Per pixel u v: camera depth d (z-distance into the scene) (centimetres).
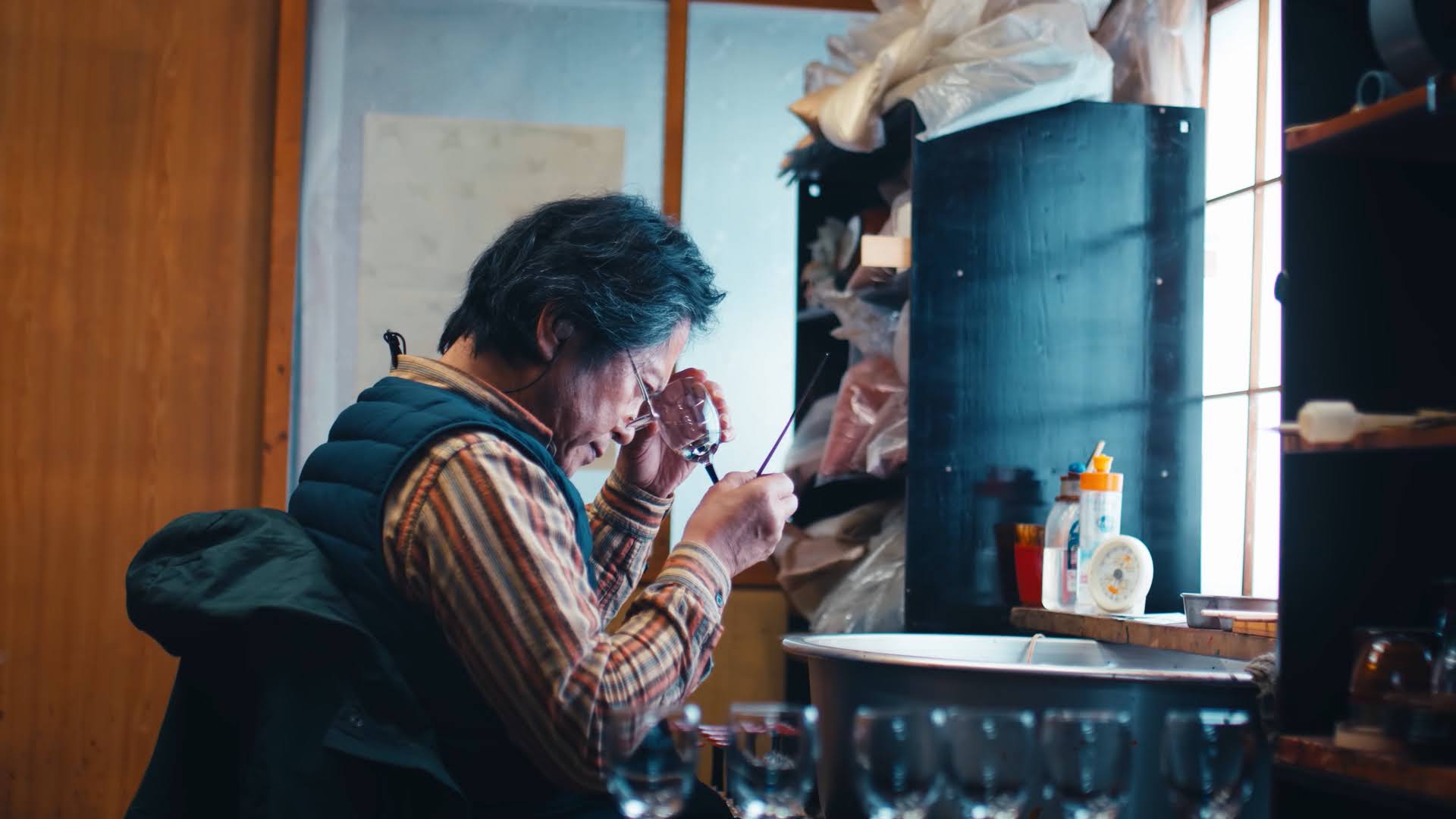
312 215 343
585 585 130
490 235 346
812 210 329
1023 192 238
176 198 342
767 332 347
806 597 292
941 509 233
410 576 128
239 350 343
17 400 334
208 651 135
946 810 135
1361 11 135
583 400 150
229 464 341
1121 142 239
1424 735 113
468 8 349
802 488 303
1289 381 131
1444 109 114
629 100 351
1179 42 245
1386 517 132
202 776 140
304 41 343
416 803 127
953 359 235
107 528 336
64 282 338
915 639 195
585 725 121
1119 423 237
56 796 330
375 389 147
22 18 338
